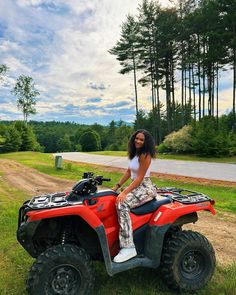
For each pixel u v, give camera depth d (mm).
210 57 36562
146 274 4410
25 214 3719
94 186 3979
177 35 42812
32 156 36281
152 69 47875
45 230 3941
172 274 3904
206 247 4074
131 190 3984
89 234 3963
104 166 23719
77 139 110125
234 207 9391
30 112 60344
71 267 3490
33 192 12109
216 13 35125
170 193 4738
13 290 3992
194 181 15461
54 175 18016
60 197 4148
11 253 5238
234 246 5996
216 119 39312
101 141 114875
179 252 3930
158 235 3865
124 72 49062
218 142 30109
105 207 3873
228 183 14734
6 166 23531
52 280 3430
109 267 3594
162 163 24953
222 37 34094
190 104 51531
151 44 45406
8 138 46938
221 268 4750
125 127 106438
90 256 3938
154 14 44219
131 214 3977
